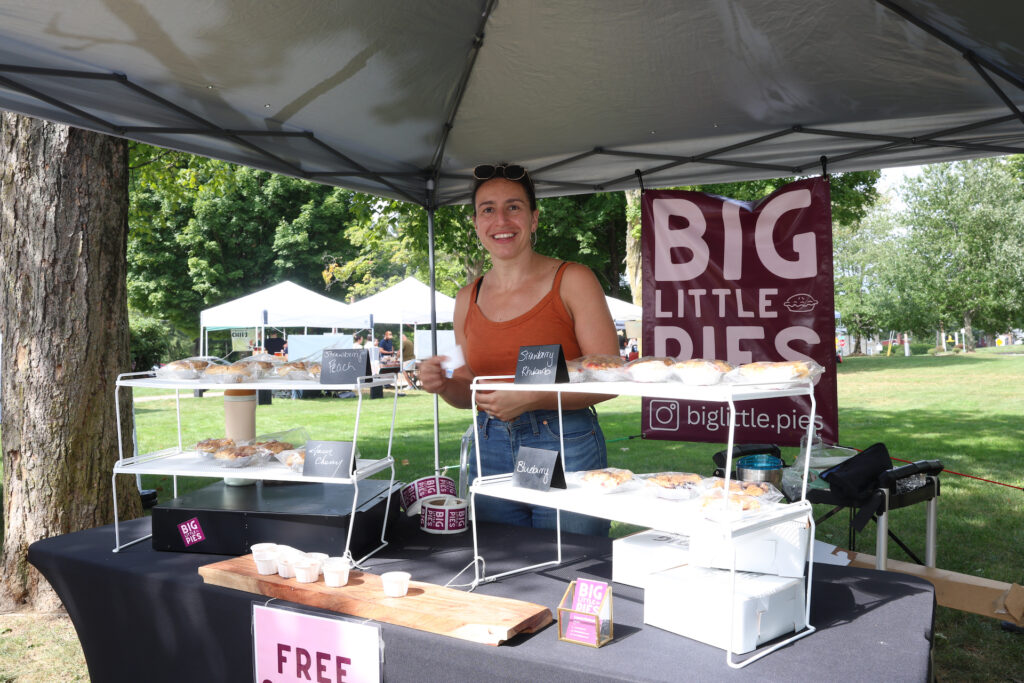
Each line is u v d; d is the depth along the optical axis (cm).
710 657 126
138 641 181
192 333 2869
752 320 383
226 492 211
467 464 237
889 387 1512
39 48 212
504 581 168
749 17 224
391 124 308
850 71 259
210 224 2780
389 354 1573
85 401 357
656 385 139
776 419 382
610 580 169
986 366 2048
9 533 363
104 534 218
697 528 125
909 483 265
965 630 331
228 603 164
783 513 132
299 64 238
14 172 347
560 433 198
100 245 359
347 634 147
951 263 3269
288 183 2891
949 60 246
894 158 351
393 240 2075
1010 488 600
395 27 223
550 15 226
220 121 283
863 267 3656
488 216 220
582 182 407
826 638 132
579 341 223
